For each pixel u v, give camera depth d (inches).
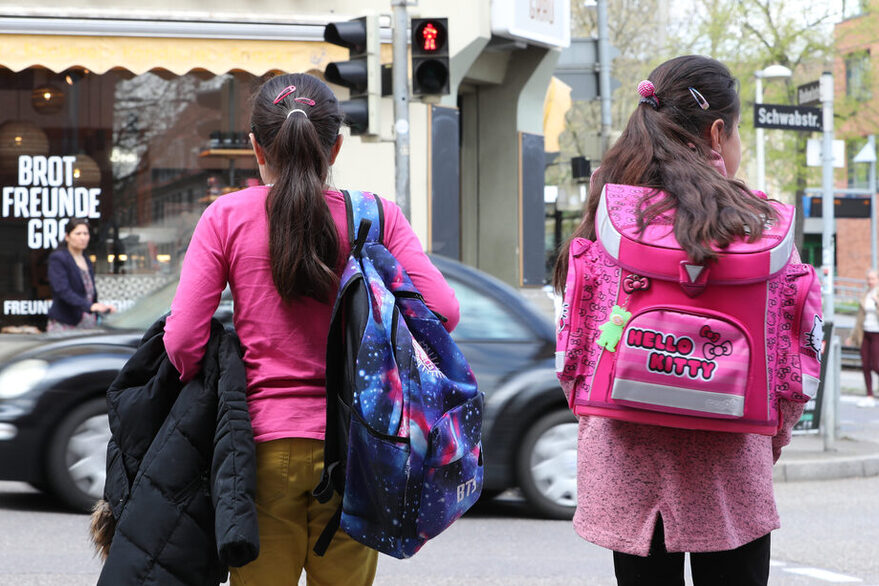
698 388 123.2
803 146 1909.4
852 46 1852.9
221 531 126.0
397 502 128.6
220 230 135.6
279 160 136.3
